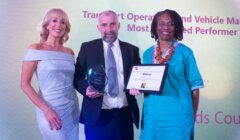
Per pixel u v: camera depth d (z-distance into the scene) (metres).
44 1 2.80
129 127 2.51
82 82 2.45
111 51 2.50
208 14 2.94
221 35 2.94
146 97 2.48
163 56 2.44
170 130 2.38
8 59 2.76
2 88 2.74
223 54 2.94
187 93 2.41
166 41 2.46
